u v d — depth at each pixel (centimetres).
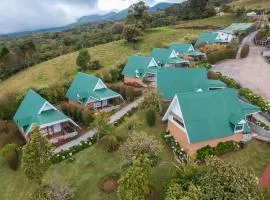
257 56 8650
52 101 6531
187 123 3894
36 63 12119
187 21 16000
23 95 6219
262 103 5200
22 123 4925
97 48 12312
